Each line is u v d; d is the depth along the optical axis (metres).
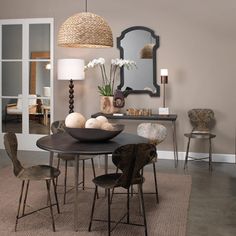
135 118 5.59
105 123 3.36
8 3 6.58
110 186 2.93
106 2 6.14
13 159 3.19
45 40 6.49
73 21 3.36
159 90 6.04
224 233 3.11
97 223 3.28
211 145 5.95
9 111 6.79
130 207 3.71
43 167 3.42
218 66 5.84
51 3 6.38
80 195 4.08
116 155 2.74
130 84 6.13
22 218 3.37
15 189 4.25
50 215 3.45
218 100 5.88
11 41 6.66
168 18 5.94
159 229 3.17
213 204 3.83
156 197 3.88
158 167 5.48
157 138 3.93
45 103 6.60
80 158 3.94
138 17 6.04
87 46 3.80
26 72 6.63
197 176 4.97
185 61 5.94
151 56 6.02
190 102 5.97
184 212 3.57
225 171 5.26
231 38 5.77
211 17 5.80
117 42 6.12
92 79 6.31
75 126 3.31
